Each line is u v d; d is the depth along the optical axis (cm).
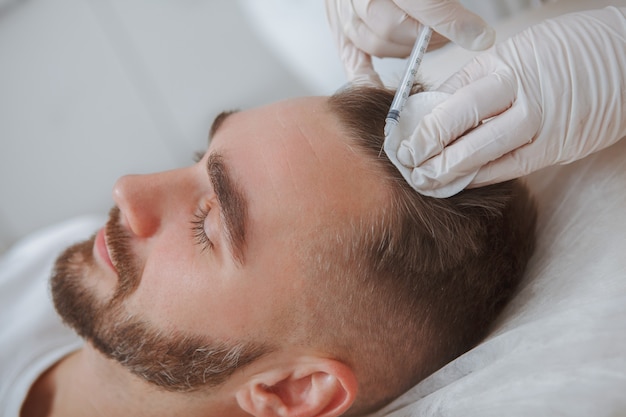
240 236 84
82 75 191
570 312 79
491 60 82
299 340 87
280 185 85
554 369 74
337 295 85
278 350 88
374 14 92
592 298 79
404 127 82
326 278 85
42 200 195
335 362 87
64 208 196
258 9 182
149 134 197
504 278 94
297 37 178
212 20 188
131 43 190
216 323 87
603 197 90
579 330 75
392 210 84
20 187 193
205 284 87
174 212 92
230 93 192
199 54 191
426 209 84
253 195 85
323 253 84
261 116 92
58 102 191
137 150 197
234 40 189
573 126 76
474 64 84
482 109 77
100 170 196
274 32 182
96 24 187
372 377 92
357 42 99
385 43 97
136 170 197
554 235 94
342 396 88
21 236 194
